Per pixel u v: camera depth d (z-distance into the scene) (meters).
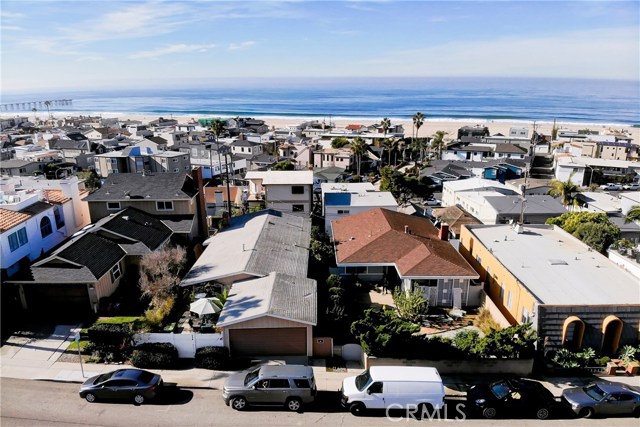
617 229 42.53
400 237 36.91
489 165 96.06
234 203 59.69
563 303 26.36
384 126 155.38
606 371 24.30
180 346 25.34
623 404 20.48
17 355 25.38
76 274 29.81
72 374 23.64
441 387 20.58
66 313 30.11
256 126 190.00
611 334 25.75
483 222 59.28
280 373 21.09
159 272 31.67
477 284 33.03
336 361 25.47
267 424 19.81
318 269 36.47
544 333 25.47
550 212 55.75
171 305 29.70
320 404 21.47
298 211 55.22
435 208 64.19
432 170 92.81
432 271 32.12
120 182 44.38
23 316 29.72
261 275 30.61
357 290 34.69
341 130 175.00
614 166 93.94
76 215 43.00
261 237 37.50
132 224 37.75
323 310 28.39
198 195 44.06
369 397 20.44
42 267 30.48
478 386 21.59
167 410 20.83
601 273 31.03
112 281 32.41
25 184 45.34
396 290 31.73
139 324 27.62
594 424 20.17
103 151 112.38
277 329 25.36
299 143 136.38
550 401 20.55
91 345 25.25
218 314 28.03
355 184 61.12
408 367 21.80
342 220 45.62
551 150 128.12
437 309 32.38
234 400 20.84
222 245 37.88
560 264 32.50
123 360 24.95
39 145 122.25
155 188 43.19
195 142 123.06
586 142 123.06
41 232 36.66
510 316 29.97
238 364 24.94
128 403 21.31
